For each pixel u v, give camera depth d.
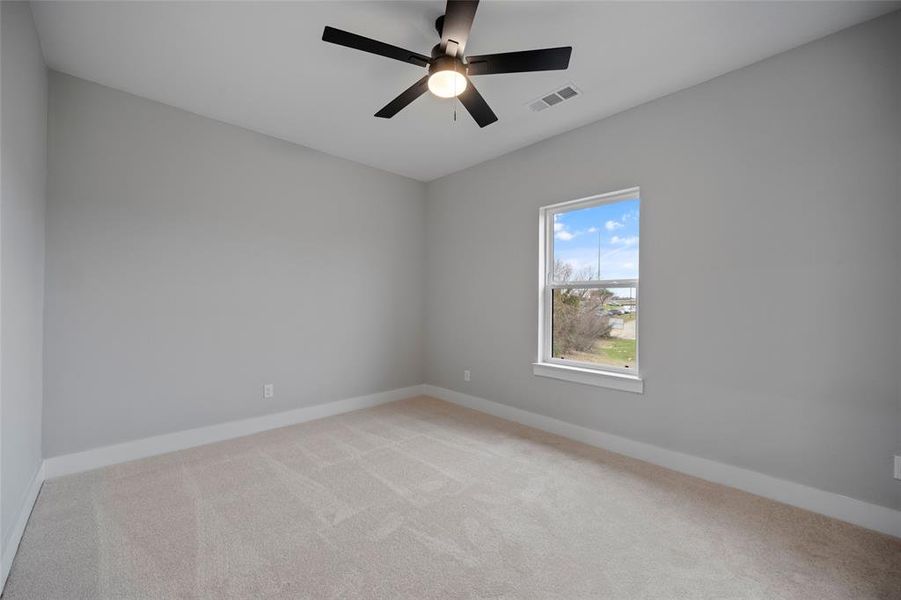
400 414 3.74
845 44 1.97
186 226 2.87
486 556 1.68
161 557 1.65
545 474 2.46
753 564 1.64
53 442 2.35
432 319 4.46
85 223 2.46
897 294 1.84
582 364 3.16
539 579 1.54
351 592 1.47
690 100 2.51
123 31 2.03
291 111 2.88
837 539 1.81
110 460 2.54
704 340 2.44
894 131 1.85
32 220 2.02
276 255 3.34
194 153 2.90
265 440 3.02
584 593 1.47
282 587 1.49
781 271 2.16
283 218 3.38
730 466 2.32
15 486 1.73
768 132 2.21
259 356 3.24
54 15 1.91
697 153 2.47
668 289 2.60
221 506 2.06
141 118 2.68
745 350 2.28
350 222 3.87
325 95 2.66
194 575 1.55
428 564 1.63
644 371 2.71
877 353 1.89
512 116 2.92
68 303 2.40
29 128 1.93
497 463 2.62
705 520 1.96
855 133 1.95
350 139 3.37
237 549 1.71
